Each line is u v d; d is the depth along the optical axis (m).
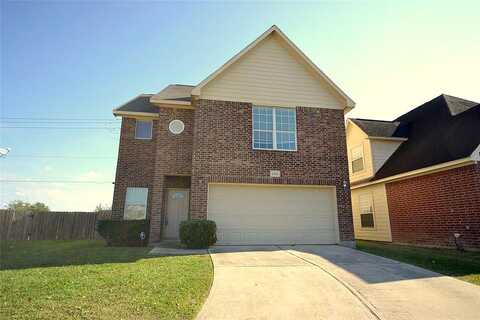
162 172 13.17
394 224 14.30
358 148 18.06
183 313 4.43
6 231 18.38
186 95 14.98
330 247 11.16
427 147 13.42
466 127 11.94
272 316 4.57
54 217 19.11
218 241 11.55
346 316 4.62
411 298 5.41
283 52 13.62
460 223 10.78
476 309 4.94
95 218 19.44
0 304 4.52
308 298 5.36
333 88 13.48
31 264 7.66
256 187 12.30
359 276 6.75
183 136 13.62
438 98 16.45
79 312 4.27
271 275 6.73
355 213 17.73
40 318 4.04
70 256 9.05
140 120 15.38
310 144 12.93
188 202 14.48
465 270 7.35
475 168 10.37
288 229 12.12
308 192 12.65
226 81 12.81
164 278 6.13
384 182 14.98
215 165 11.95
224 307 4.86
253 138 12.52
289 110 13.15
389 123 18.62
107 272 6.55
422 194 12.70
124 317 4.16
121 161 14.71
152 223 12.62
